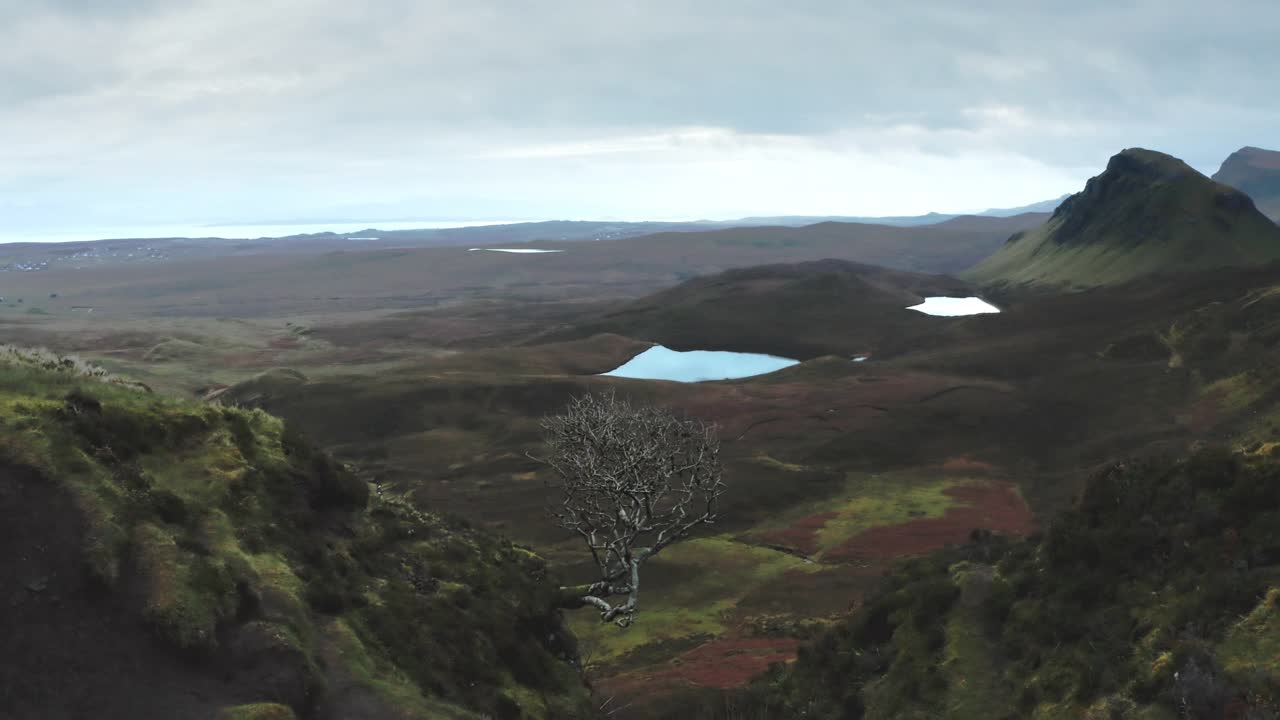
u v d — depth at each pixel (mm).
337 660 17531
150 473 19016
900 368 163500
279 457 22984
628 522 26797
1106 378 131625
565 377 155750
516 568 27766
